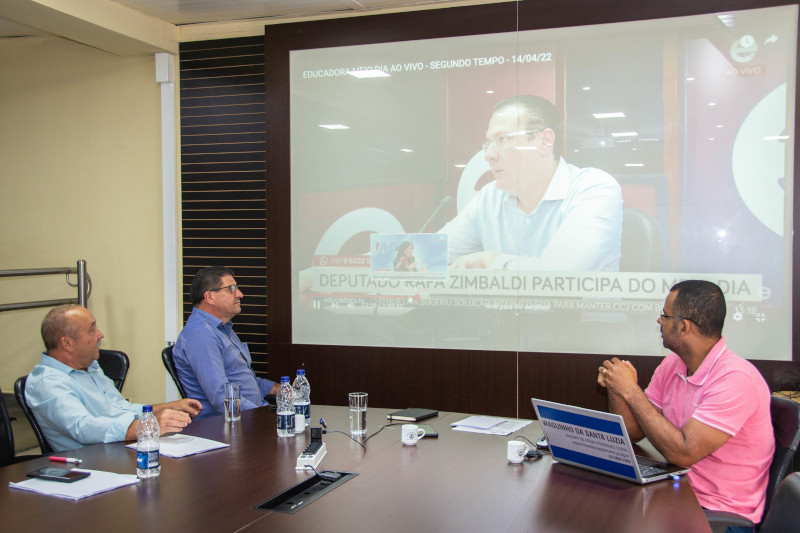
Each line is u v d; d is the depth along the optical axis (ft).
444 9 14.23
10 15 13.83
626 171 13.24
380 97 14.69
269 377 15.49
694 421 7.23
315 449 7.50
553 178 13.66
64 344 8.96
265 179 15.75
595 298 13.46
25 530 5.46
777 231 12.48
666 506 6.10
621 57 13.20
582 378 13.52
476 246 14.19
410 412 10.04
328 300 15.10
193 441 8.24
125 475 6.87
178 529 5.49
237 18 15.98
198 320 11.16
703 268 12.87
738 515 7.06
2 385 18.21
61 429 8.61
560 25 13.52
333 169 15.02
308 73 15.11
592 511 5.96
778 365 12.49
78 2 13.96
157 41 16.02
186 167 16.62
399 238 14.65
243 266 16.25
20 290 18.17
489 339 14.12
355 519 5.75
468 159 14.20
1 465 8.16
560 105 13.60
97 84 17.39
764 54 12.46
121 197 17.34
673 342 7.95
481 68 14.06
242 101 16.15
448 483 6.72
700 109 12.80
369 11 15.24
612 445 6.70
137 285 17.31
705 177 12.82
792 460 7.60
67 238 17.80
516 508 6.03
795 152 12.34
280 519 5.73
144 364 17.33
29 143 17.94
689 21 12.80
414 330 14.58
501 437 8.63
